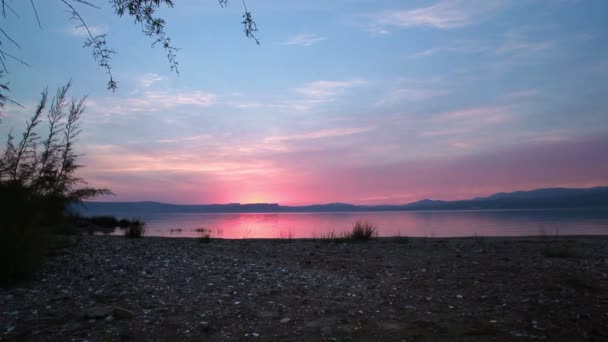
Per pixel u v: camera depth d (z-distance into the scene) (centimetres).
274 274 767
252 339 422
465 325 465
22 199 773
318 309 535
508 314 507
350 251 1148
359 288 664
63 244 1004
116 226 3067
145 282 680
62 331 441
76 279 697
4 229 677
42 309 525
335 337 427
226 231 2892
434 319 491
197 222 4997
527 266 847
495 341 409
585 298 574
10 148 848
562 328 450
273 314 511
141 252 1003
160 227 3312
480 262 917
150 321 479
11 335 427
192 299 580
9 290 618
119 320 480
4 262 656
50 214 905
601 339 413
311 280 720
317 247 1252
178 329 452
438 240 1521
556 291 618
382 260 974
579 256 1002
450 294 622
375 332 443
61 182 930
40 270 754
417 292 638
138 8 491
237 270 798
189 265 841
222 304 555
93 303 554
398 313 520
